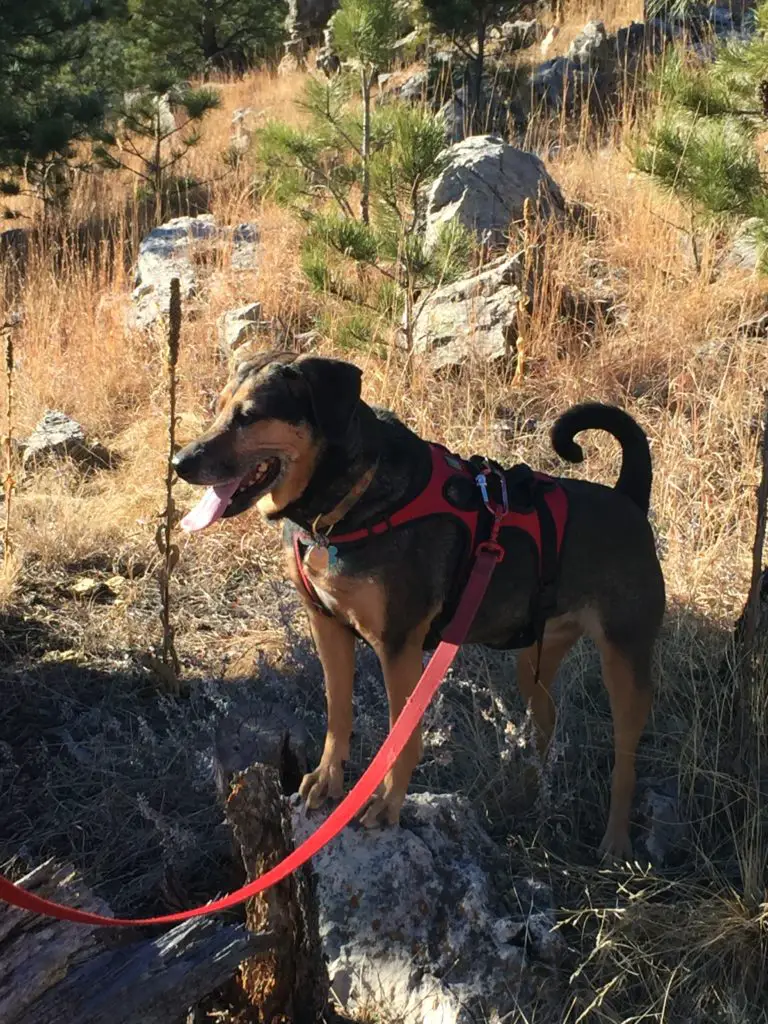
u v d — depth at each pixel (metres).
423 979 1.72
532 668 2.17
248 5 13.77
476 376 3.52
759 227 3.48
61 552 3.03
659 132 3.68
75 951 1.37
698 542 2.71
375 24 4.66
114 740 2.32
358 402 1.75
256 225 5.49
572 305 3.99
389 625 1.81
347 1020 1.71
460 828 1.94
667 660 2.35
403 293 3.90
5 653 2.62
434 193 4.53
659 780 2.14
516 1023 1.67
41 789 2.19
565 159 5.88
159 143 8.14
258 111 10.05
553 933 1.76
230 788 1.72
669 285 4.00
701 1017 1.70
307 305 4.50
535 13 9.45
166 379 3.69
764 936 1.77
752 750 2.09
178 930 1.46
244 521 3.09
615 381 3.52
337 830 1.39
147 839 2.06
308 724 2.28
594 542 1.94
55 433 3.75
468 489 1.83
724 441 3.04
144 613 2.79
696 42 6.66
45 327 4.47
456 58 8.03
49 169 7.51
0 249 6.57
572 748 2.21
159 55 12.34
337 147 5.13
